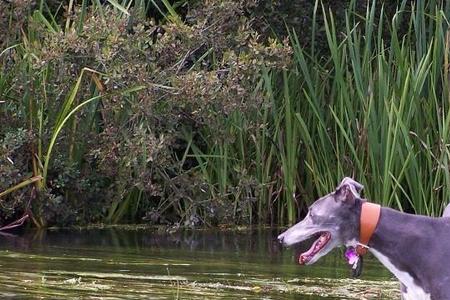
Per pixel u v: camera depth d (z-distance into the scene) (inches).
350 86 835.4
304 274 637.9
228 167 849.5
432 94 823.7
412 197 811.4
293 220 852.0
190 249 729.6
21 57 810.8
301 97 869.8
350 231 480.1
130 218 857.5
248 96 797.9
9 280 594.2
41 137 800.9
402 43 858.8
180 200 857.5
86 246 732.0
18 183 799.7
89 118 816.9
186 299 551.8
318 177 849.5
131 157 783.1
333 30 824.9
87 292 563.8
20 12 802.2
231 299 555.8
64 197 835.4
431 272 470.3
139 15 811.4
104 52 758.5
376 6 911.7
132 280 603.8
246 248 738.8
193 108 799.1
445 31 861.2
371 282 613.6
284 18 874.1
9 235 777.6
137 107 768.9
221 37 805.9
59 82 804.0
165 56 794.8
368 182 829.2
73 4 894.4
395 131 794.8
